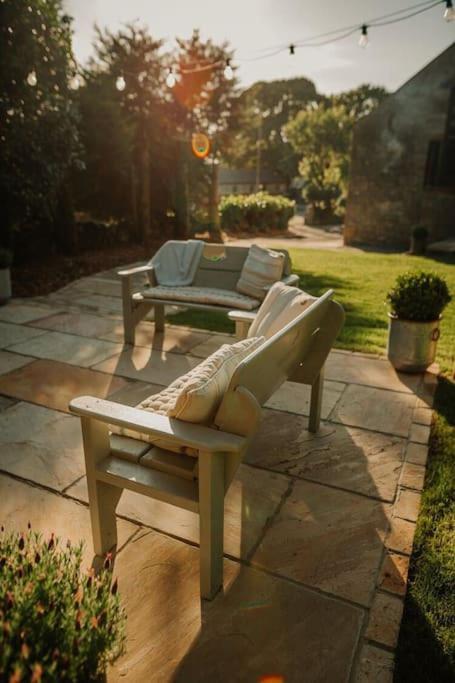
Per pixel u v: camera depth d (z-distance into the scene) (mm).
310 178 31906
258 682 1524
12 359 4348
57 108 7781
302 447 2895
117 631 1241
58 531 2180
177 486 1779
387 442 2955
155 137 13297
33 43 7086
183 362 4305
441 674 1547
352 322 5617
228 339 4949
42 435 3014
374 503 2391
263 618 1752
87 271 8977
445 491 2467
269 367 1868
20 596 1149
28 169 7680
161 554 2051
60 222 10211
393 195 15727
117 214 13234
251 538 2156
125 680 1524
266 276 4262
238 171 48312
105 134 11422
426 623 1730
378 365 4258
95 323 5531
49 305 6379
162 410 2027
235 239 18125
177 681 1526
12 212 8188
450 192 14750
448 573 1952
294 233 21906
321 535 2174
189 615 1763
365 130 15727
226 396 1612
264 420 3223
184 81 14008
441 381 3902
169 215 15172
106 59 12164
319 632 1698
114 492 2023
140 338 4977
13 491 2459
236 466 1713
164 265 4883
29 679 976
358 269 9680
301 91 55156
